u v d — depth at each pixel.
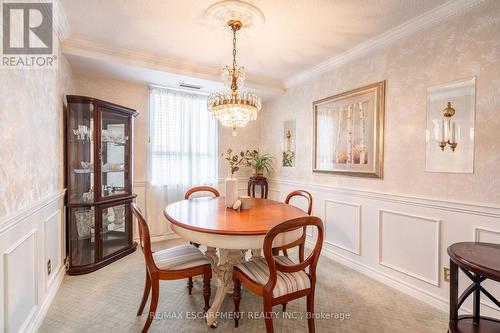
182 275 1.74
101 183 2.69
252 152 4.36
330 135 3.05
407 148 2.24
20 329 1.47
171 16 2.09
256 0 1.87
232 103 2.08
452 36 1.92
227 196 2.21
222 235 1.58
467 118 1.84
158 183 3.58
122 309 1.93
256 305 2.03
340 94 2.89
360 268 2.67
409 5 1.92
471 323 1.36
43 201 1.79
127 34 2.39
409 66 2.21
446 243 1.97
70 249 2.52
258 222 1.73
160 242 3.52
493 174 1.72
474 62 1.80
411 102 2.20
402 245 2.28
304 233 2.26
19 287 1.46
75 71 2.95
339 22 2.16
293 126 3.72
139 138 3.46
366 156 2.60
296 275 1.61
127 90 3.36
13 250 1.37
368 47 2.54
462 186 1.87
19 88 1.46
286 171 3.88
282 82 3.84
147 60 2.85
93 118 2.60
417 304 2.07
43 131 1.86
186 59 2.98
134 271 2.58
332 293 2.23
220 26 2.23
